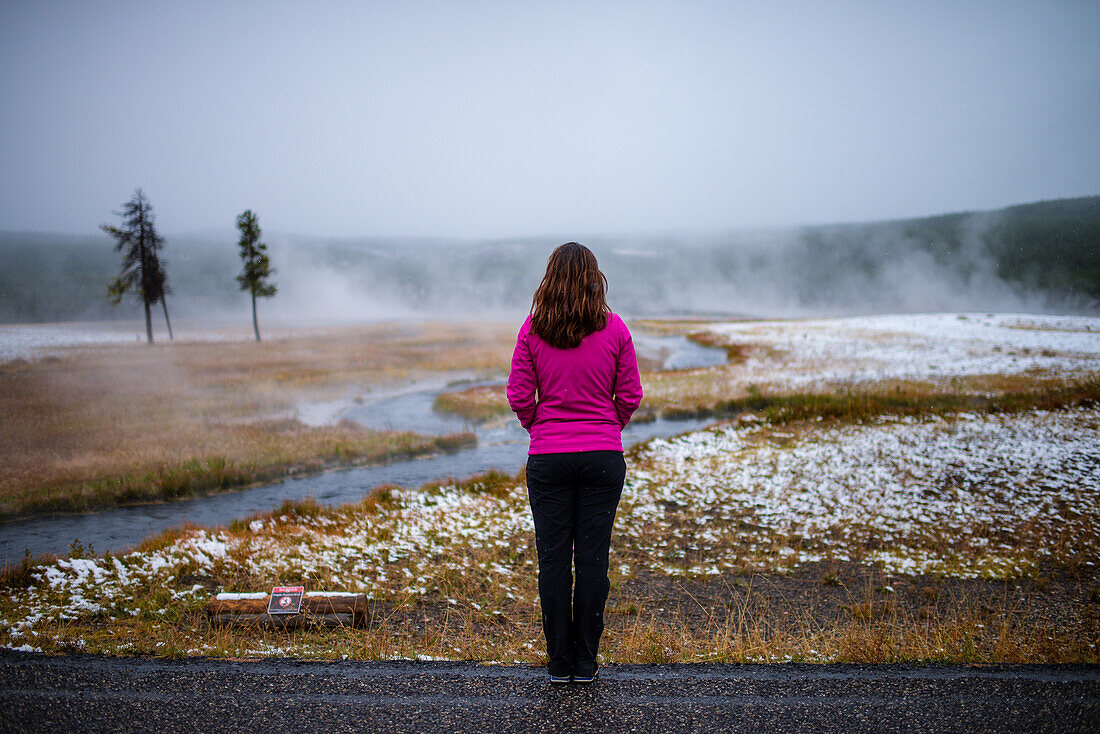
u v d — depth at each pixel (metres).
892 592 5.78
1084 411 16.47
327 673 2.92
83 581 5.41
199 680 2.82
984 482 10.29
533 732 2.37
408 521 8.43
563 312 2.63
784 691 2.76
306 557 6.50
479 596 5.39
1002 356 32.38
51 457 15.13
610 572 6.39
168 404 23.45
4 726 2.34
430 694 2.69
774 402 21.72
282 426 19.98
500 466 15.48
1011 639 4.11
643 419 21.14
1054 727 2.43
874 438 14.13
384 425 21.77
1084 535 7.69
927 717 2.51
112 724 2.38
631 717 2.49
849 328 54.34
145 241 52.78
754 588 5.96
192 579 5.75
